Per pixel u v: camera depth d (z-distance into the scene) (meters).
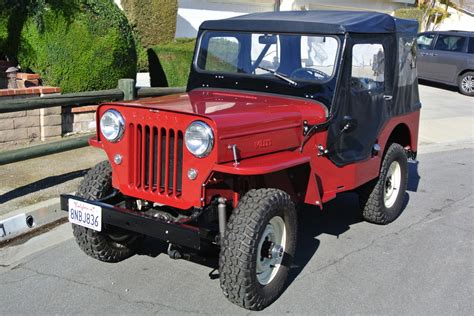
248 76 4.95
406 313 4.14
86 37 8.33
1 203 5.63
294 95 4.73
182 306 4.11
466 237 5.74
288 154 4.22
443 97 15.80
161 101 4.32
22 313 3.96
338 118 4.66
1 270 4.62
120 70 8.70
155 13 13.37
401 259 5.11
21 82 8.38
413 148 6.25
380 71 5.25
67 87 8.37
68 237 5.31
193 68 5.29
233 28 5.09
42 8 8.16
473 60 16.19
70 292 4.27
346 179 4.96
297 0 17.91
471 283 4.68
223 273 3.81
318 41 4.71
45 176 6.55
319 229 5.78
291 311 4.10
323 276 4.70
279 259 4.16
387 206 5.95
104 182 4.41
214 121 3.68
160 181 4.04
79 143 6.39
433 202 6.89
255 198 3.89
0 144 7.32
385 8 21.39
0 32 8.55
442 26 24.20
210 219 4.00
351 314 4.10
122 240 4.71
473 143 10.63
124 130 4.12
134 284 4.43
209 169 3.78
